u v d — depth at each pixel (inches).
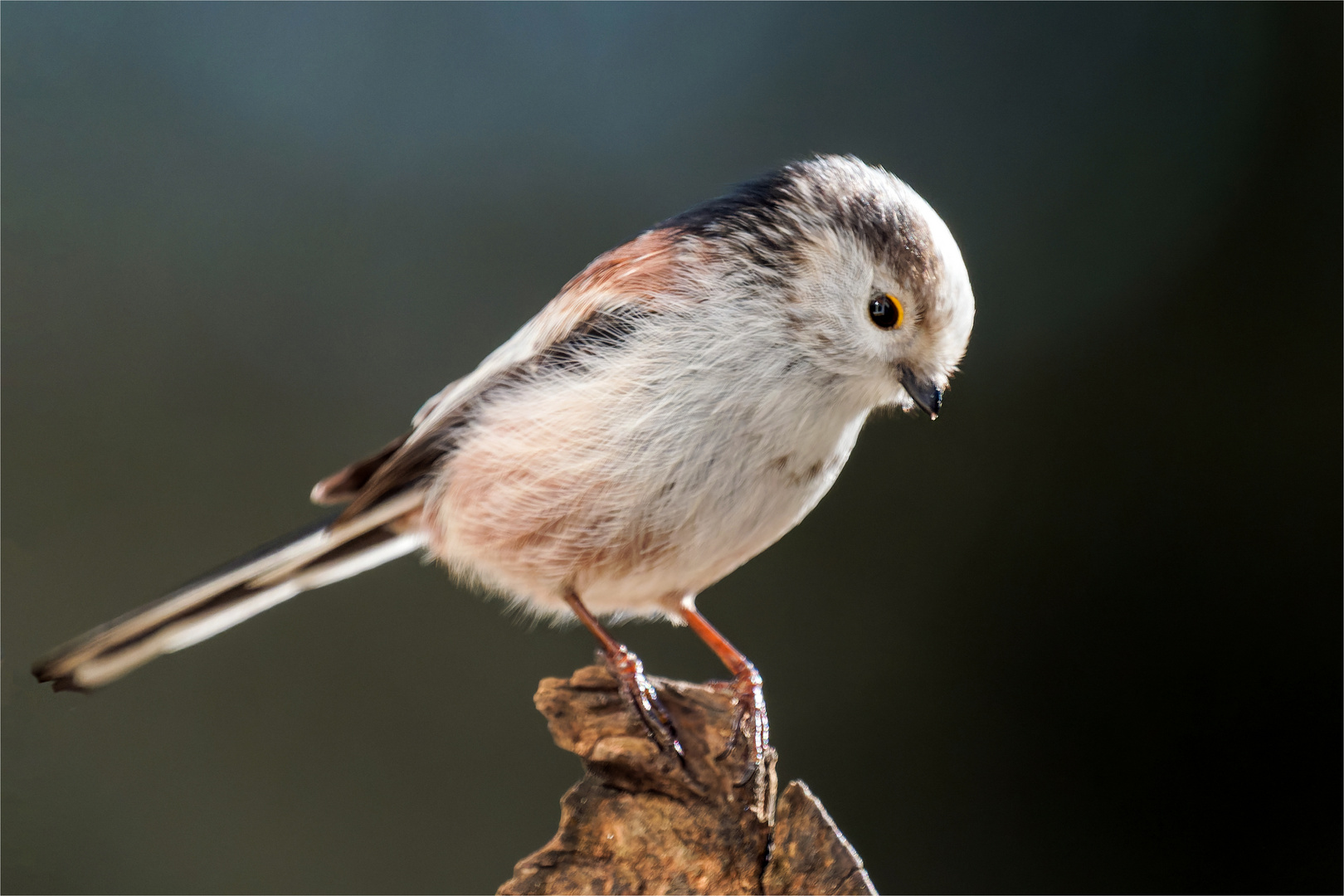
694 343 81.7
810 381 81.8
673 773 81.7
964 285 82.0
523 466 82.0
